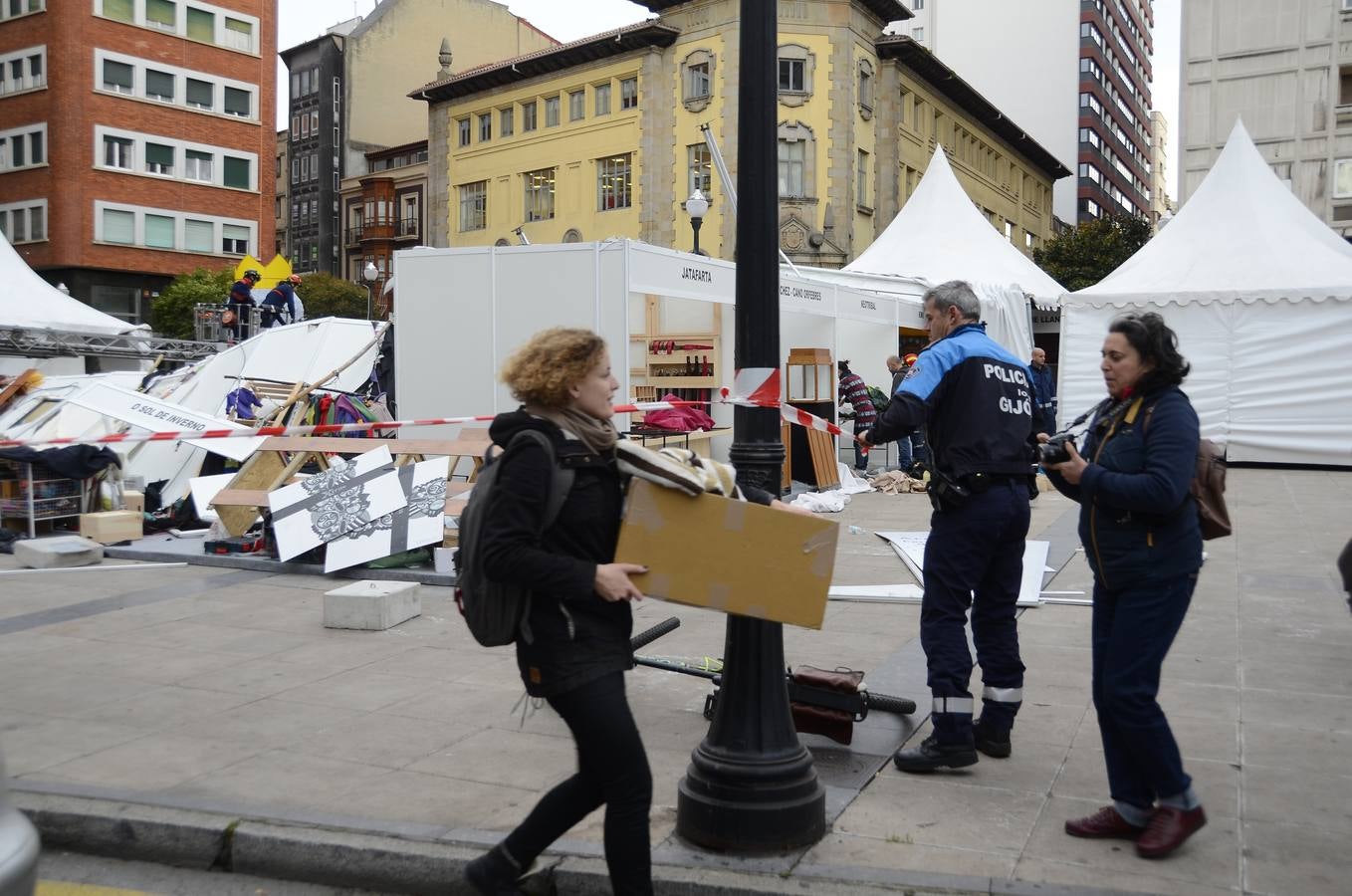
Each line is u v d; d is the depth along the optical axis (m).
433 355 13.00
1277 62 47.75
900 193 42.56
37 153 46.22
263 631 7.05
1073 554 9.77
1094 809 4.04
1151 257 19.14
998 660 4.62
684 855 3.63
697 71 39.09
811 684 4.72
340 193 72.19
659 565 3.04
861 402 15.23
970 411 4.43
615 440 3.10
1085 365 18.33
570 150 43.38
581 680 2.96
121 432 12.12
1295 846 3.70
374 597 7.06
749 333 3.93
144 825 3.96
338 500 9.23
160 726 5.13
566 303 12.35
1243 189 19.20
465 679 5.92
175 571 9.15
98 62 46.09
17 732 5.04
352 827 3.87
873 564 9.28
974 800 4.13
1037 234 62.75
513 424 3.01
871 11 39.66
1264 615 7.30
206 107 49.41
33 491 10.45
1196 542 3.62
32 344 24.41
